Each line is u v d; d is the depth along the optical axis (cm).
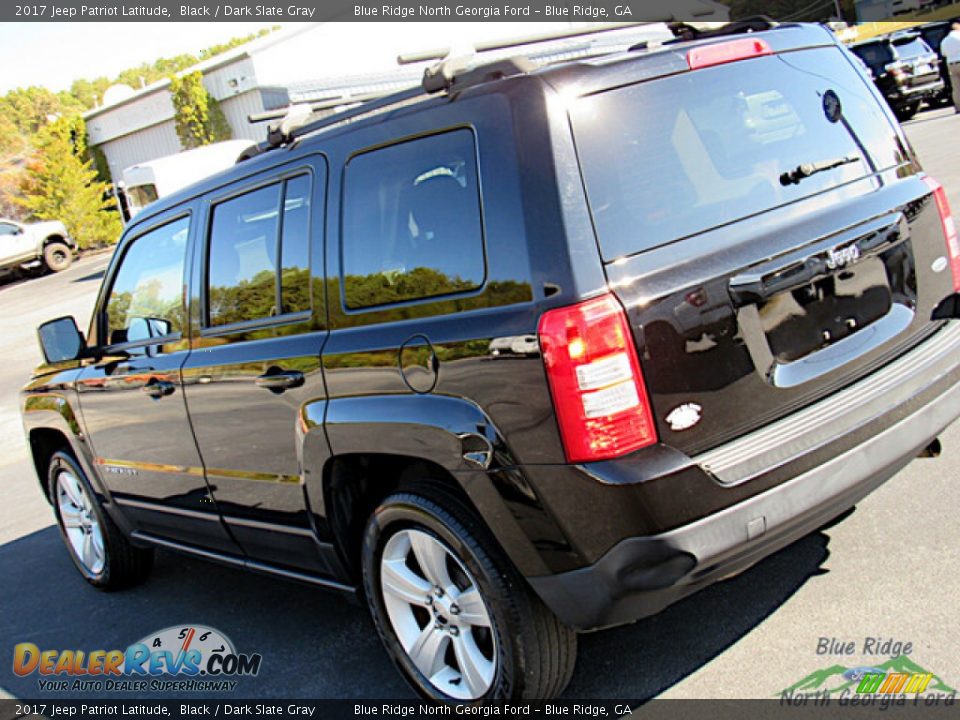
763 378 253
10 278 2923
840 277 273
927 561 332
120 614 459
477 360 254
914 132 1667
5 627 470
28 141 4278
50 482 512
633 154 252
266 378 330
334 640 382
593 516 238
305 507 333
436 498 280
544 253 241
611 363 233
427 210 276
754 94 283
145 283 419
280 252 335
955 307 316
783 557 357
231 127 3039
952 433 449
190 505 403
